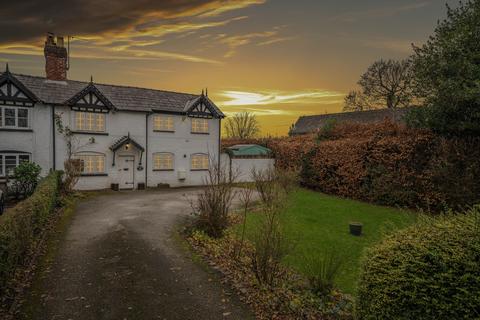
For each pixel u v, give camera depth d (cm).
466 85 1241
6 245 532
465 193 1245
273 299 557
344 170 1838
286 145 2559
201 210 1003
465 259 308
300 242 938
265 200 1041
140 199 1694
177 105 2403
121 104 2131
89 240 903
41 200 945
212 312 526
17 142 1767
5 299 543
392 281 352
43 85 1939
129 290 600
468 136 1295
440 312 309
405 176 1504
